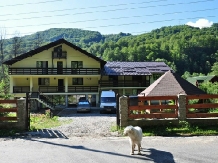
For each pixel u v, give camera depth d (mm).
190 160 8148
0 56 67625
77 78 39250
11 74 35781
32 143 10875
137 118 13562
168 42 120812
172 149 9539
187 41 114875
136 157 8586
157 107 13508
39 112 30469
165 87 19703
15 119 13680
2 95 22562
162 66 41969
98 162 8109
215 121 13406
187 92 19109
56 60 37844
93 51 124688
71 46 36500
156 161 8117
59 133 13281
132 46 116312
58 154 9094
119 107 13727
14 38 63031
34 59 37375
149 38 139000
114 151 9406
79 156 8805
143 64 42844
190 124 13312
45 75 36438
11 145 10523
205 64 105188
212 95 13547
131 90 39844
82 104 29266
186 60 107875
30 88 36438
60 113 27734
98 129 14445
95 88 37812
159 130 12742
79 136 12453
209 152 9047
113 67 40875
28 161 8289
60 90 37375
